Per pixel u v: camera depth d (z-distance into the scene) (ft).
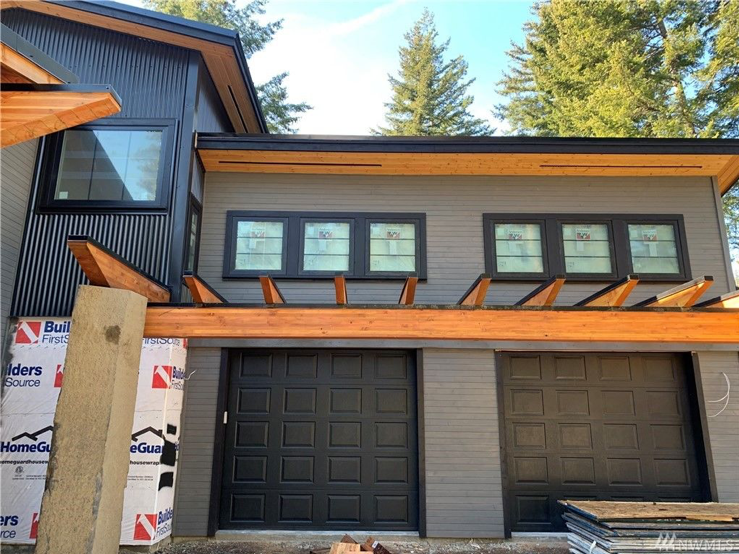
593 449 20.31
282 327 14.47
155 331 14.29
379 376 20.84
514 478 20.02
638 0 46.09
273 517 19.51
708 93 44.27
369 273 21.93
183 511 19.01
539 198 22.88
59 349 18.69
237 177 22.84
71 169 20.56
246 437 20.21
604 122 44.86
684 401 20.79
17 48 11.88
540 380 20.90
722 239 22.38
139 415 17.89
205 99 23.16
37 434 17.98
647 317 14.67
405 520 19.52
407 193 22.90
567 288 21.99
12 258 19.31
